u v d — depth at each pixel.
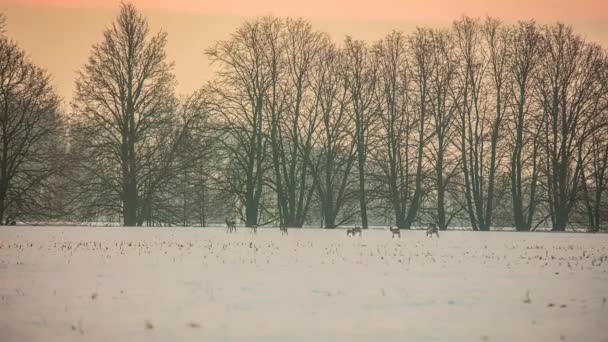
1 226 130.25
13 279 45.62
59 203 144.62
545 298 38.81
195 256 64.94
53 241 83.38
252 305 35.91
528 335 29.25
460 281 46.06
